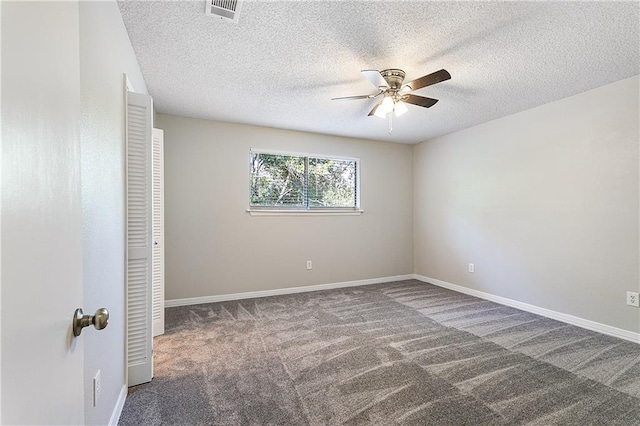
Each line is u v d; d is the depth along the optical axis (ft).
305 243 14.34
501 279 12.34
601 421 5.40
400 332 9.33
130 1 5.55
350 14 5.91
